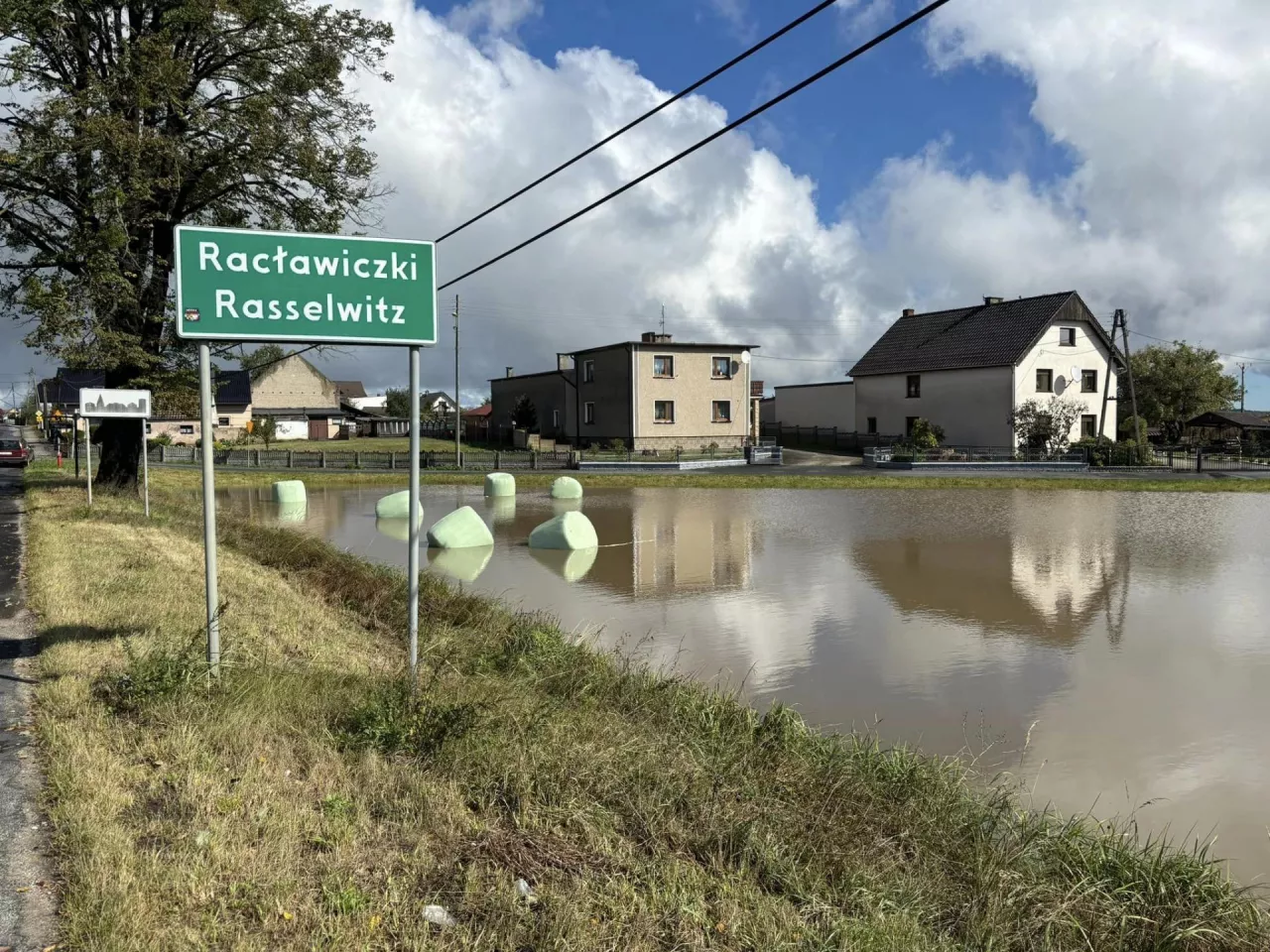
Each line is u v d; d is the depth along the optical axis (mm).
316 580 11797
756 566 15852
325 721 5266
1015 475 40250
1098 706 8062
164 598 8766
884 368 54688
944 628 11109
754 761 5613
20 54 16797
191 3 17266
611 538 19703
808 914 3695
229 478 36438
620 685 7234
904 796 5395
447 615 10039
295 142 19312
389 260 5938
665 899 3580
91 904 3125
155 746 4648
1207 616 11875
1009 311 50250
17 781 4250
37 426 81375
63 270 19281
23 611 8219
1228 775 6520
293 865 3564
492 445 58656
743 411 52219
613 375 51156
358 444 60531
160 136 17641
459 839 3947
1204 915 4176
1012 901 4059
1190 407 69938
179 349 20062
